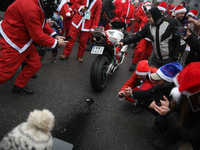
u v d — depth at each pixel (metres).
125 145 1.92
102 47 2.55
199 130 1.11
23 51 1.90
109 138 1.97
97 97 2.75
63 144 1.51
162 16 2.46
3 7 2.24
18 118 2.00
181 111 1.17
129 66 4.46
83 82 3.12
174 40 2.51
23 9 1.66
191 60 2.88
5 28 1.76
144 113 2.58
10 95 2.34
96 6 3.43
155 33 2.50
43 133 0.77
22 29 1.78
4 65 1.84
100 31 2.43
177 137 1.63
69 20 4.50
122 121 2.31
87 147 1.79
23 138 0.71
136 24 6.33
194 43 1.95
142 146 1.96
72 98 2.60
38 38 1.83
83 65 3.85
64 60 3.90
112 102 2.70
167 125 1.79
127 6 6.66
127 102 2.76
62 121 2.10
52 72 3.24
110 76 3.61
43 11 1.82
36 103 2.32
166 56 2.67
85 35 3.68
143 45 3.69
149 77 2.12
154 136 2.15
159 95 1.87
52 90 2.69
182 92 1.06
